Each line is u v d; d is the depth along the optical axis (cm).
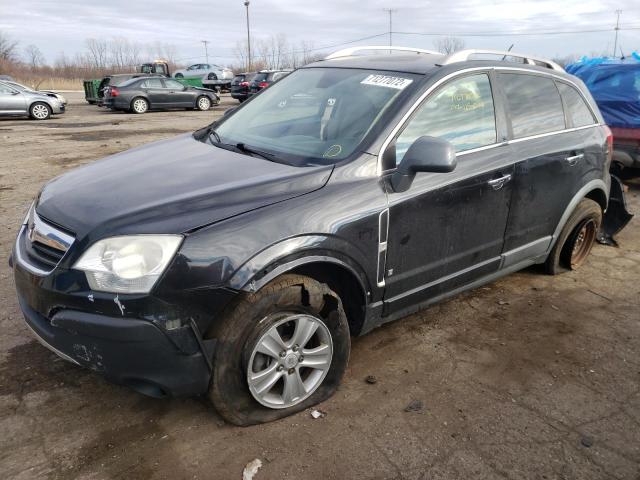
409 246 299
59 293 228
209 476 232
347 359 290
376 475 236
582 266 486
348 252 267
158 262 221
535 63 410
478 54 357
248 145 324
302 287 253
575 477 240
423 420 273
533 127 379
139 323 219
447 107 321
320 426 265
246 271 233
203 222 232
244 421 259
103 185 271
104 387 289
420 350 338
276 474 235
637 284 451
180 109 2212
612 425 276
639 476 243
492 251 360
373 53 411
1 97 1655
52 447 246
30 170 846
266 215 243
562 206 411
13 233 527
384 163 285
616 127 708
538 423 274
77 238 230
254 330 242
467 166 322
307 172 270
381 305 300
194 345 231
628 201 700
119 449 246
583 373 321
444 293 342
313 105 340
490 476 238
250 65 6353
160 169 289
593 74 746
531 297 420
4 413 266
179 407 276
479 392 298
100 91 2284
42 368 304
